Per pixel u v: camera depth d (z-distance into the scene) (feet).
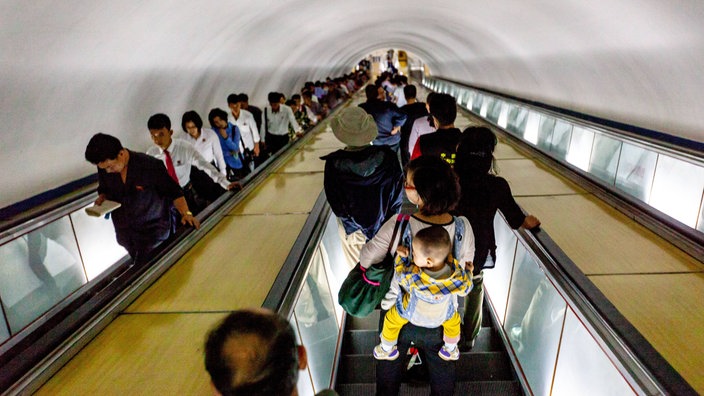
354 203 8.43
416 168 6.15
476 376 10.16
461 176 7.79
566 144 24.04
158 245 9.73
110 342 6.71
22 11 7.84
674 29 11.59
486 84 44.27
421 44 62.80
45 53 9.36
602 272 8.41
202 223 10.78
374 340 11.53
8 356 6.19
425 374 9.59
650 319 7.02
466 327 10.40
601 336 6.17
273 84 30.83
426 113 14.99
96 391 5.73
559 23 17.69
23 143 10.55
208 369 2.87
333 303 10.73
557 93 24.94
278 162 16.67
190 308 7.57
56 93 10.68
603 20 14.47
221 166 15.52
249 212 12.11
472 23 27.73
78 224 13.25
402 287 6.79
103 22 10.04
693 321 6.94
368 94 15.06
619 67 16.16
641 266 8.57
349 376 10.28
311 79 46.91
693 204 13.97
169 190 9.83
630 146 17.56
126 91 13.70
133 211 9.67
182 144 12.68
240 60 21.80
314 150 19.16
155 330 6.96
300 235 9.45
